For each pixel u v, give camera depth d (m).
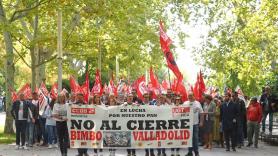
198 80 23.86
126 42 35.44
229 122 21.80
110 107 17.73
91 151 21.70
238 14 29.28
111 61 45.44
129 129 17.75
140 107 17.75
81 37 32.16
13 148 22.50
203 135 23.62
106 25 34.38
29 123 22.69
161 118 17.77
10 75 29.80
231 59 32.28
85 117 17.73
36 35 31.11
